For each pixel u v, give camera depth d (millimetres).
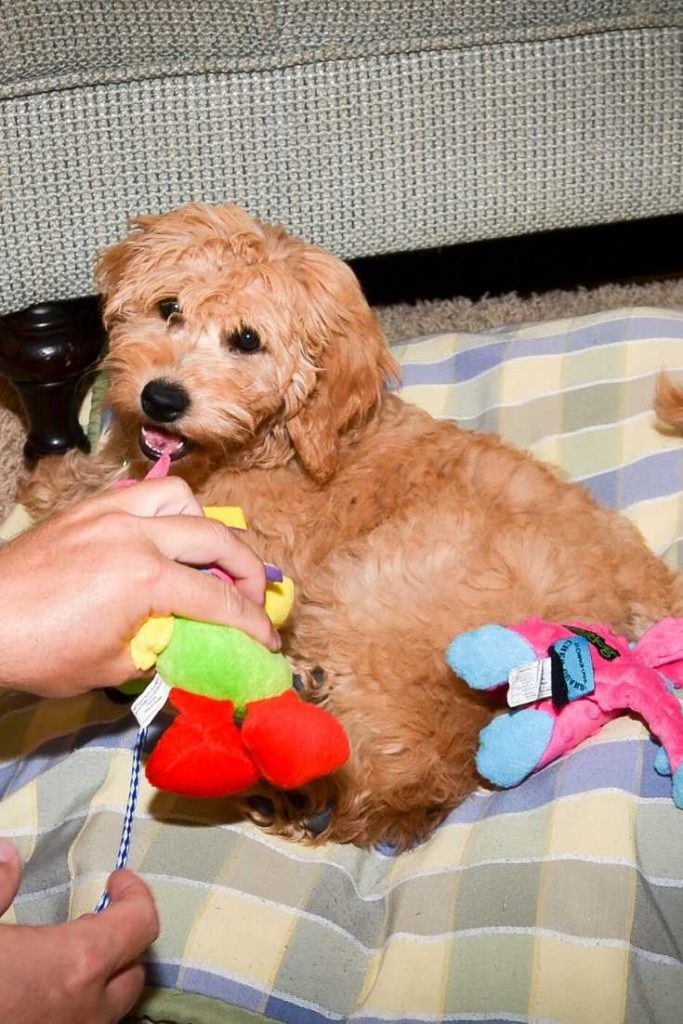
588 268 1441
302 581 977
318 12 1022
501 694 887
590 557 950
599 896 793
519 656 831
